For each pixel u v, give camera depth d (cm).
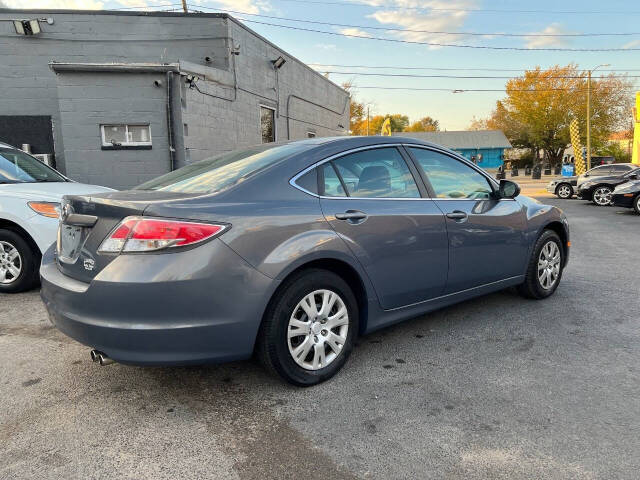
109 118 948
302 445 230
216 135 1062
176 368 317
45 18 1033
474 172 401
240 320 251
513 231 407
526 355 334
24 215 467
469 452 223
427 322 404
